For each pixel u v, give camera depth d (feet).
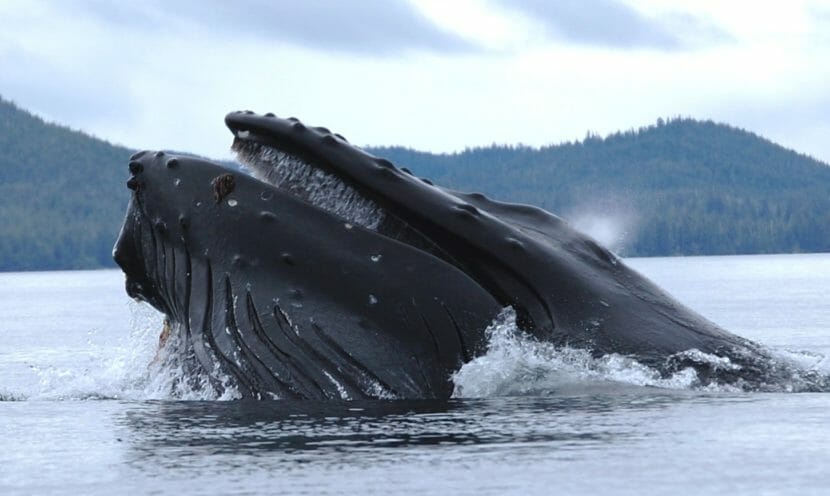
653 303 134.00
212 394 127.65
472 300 126.93
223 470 84.58
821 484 75.15
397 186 131.64
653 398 115.03
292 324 126.00
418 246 131.23
